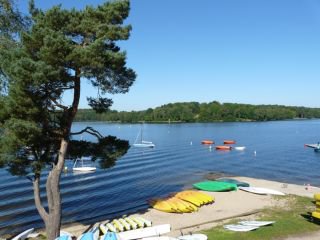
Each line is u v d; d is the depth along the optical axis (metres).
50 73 18.33
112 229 23.98
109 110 23.95
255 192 35.94
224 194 35.91
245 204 31.61
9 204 35.78
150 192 41.56
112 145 23.61
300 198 33.41
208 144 98.81
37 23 19.69
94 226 27.28
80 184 46.25
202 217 27.83
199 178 50.22
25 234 25.03
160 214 29.36
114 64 20.48
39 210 21.22
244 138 116.69
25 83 18.55
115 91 22.84
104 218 30.53
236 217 27.28
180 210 29.42
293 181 48.31
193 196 33.34
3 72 19.95
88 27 20.25
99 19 21.05
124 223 24.88
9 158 19.78
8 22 20.80
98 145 23.25
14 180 47.97
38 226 28.89
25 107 19.23
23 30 20.66
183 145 96.69
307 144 95.69
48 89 20.11
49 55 18.64
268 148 88.31
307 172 54.94
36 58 19.84
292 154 76.38
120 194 40.59
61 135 21.17
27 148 20.94
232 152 81.06
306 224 23.97
